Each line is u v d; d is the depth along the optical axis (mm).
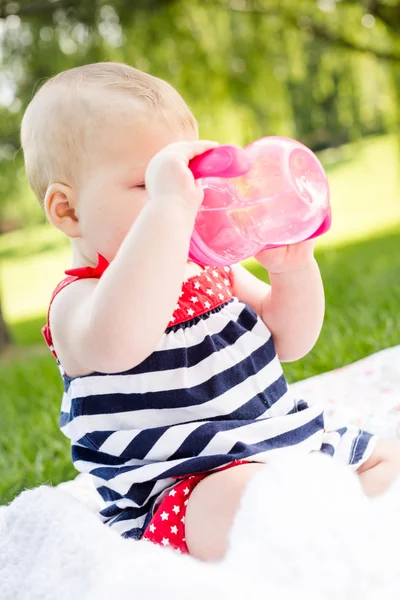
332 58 7711
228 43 7055
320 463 1168
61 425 1477
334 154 19453
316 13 7434
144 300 1165
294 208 1301
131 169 1352
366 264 6199
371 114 8078
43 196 1466
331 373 2361
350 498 1108
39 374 4207
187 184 1213
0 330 6586
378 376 2240
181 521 1266
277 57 7227
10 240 17734
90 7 6188
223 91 6996
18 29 6367
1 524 1447
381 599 1000
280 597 973
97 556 1194
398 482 1253
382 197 13391
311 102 8867
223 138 7199
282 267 1507
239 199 1289
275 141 1337
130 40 6535
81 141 1369
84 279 1376
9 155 7047
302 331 1561
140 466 1336
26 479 2229
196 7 6812
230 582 1003
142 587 1006
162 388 1352
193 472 1298
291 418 1409
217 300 1454
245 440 1339
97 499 1730
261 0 7168
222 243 1295
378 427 1851
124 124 1362
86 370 1371
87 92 1399
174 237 1183
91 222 1368
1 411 3473
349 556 1028
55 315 1361
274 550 1023
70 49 6398
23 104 6449
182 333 1384
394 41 7703
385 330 3104
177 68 6809
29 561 1296
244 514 1101
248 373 1420
